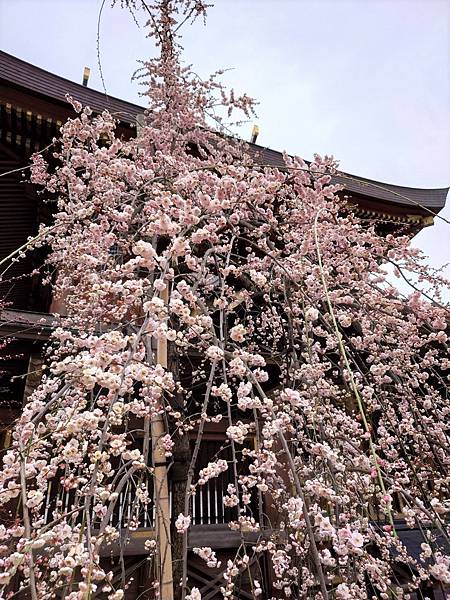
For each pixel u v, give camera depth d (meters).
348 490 1.91
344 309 2.79
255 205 2.70
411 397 2.56
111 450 1.24
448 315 2.50
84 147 3.13
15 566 0.92
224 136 3.45
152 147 3.25
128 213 2.35
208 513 4.59
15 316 3.95
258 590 1.74
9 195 5.50
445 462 2.46
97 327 2.75
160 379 1.43
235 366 1.59
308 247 2.52
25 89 4.64
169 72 3.23
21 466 1.10
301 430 2.38
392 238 2.79
